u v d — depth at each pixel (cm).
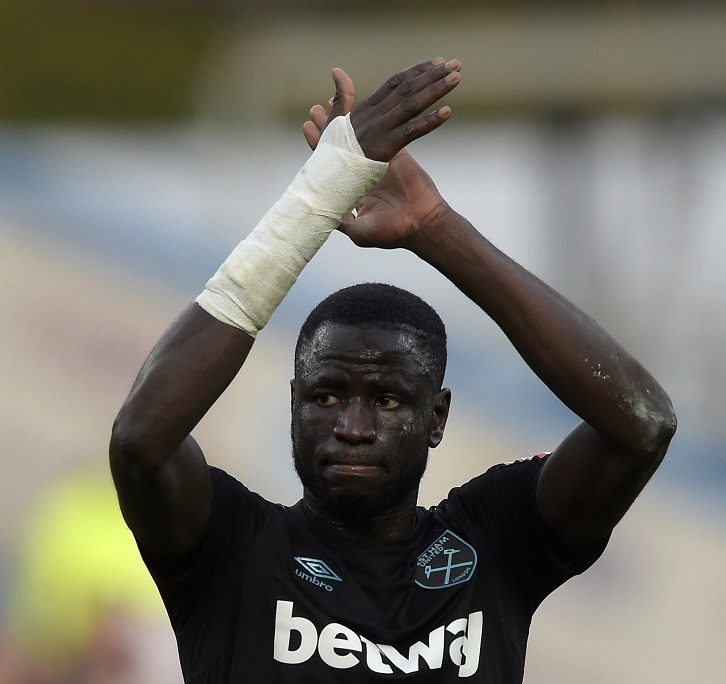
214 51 5422
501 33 5125
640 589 2919
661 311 5438
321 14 5253
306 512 1341
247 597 1280
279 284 1227
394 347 1274
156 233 3234
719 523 2978
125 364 3089
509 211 6019
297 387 1304
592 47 5088
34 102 5566
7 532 2880
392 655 1245
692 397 4466
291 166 5472
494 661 1284
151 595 2838
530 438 3089
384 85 1241
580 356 1262
